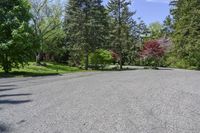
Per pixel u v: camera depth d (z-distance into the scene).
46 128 7.80
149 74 28.20
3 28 28.73
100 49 51.91
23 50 30.09
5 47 28.08
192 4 53.34
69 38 52.06
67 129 7.72
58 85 17.23
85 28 48.75
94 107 10.41
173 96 12.86
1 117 9.04
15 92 14.33
